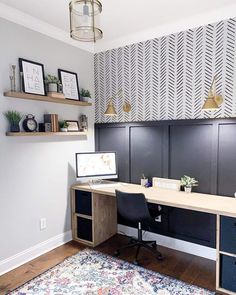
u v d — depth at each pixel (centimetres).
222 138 247
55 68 281
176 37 269
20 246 248
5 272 232
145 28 278
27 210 254
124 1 217
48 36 271
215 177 252
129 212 248
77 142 314
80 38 164
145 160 301
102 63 330
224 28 239
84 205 291
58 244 289
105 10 234
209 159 257
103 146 338
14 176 241
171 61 274
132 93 307
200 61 255
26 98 245
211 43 247
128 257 260
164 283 213
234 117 238
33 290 204
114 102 323
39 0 214
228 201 227
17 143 243
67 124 291
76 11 157
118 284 212
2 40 227
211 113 252
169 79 277
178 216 279
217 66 246
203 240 263
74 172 308
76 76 307
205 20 247
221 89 245
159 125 285
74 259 255
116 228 323
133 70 304
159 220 290
